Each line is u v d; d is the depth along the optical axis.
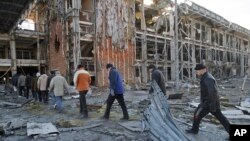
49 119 9.23
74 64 22.78
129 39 26.78
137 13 30.27
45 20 27.12
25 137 6.83
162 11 32.12
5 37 23.89
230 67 49.25
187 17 35.47
